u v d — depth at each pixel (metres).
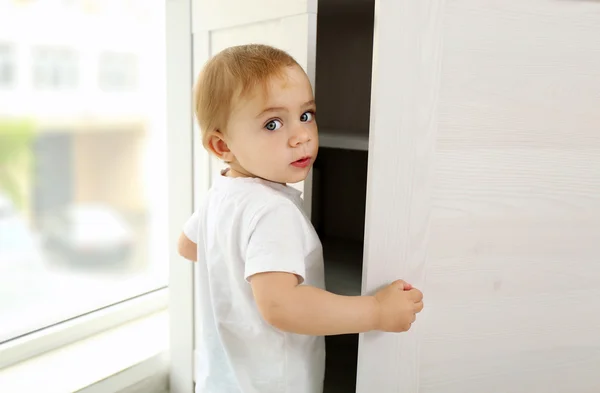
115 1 1.39
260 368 0.76
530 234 0.80
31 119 1.37
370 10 0.99
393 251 0.74
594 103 0.80
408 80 0.71
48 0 1.30
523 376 0.83
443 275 0.76
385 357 0.76
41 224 1.43
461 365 0.80
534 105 0.77
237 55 0.73
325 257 1.16
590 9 0.78
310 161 0.75
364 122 1.29
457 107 0.74
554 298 0.83
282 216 0.69
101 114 1.48
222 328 0.78
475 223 0.77
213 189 0.81
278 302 0.65
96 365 1.11
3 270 1.33
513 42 0.75
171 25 1.09
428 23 0.70
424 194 0.74
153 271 1.47
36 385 1.02
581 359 0.86
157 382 1.18
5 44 1.26
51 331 1.16
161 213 1.50
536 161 0.79
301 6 0.80
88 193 1.51
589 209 0.82
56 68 1.37
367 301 0.68
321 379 0.81
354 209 1.33
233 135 0.73
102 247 1.51
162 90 1.48
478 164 0.76
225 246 0.74
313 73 0.81
